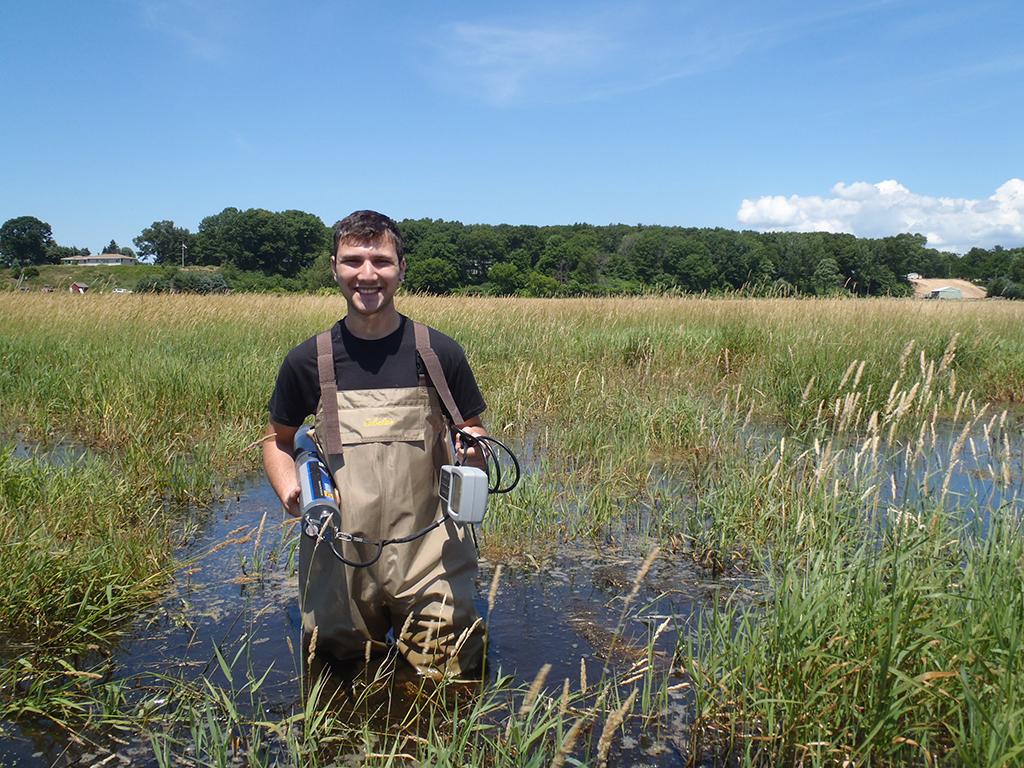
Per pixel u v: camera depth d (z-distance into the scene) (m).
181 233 124.69
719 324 12.05
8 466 4.70
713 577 3.83
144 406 7.00
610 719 2.26
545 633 3.20
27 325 11.73
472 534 2.94
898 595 2.44
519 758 2.23
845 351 8.84
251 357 9.02
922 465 5.58
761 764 2.36
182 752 2.38
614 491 5.07
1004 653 2.27
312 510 2.60
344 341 2.77
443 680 2.66
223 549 4.12
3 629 3.15
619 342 10.75
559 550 4.18
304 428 2.98
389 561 2.76
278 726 2.39
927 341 9.70
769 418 7.55
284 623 3.27
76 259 128.12
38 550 3.53
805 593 2.76
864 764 2.26
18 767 2.30
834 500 4.15
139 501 4.55
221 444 5.97
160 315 12.64
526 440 6.73
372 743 2.44
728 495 4.63
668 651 3.05
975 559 3.13
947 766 2.23
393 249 2.71
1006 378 9.05
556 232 111.75
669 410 6.84
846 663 2.38
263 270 115.19
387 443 2.73
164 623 3.28
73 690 2.73
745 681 2.52
